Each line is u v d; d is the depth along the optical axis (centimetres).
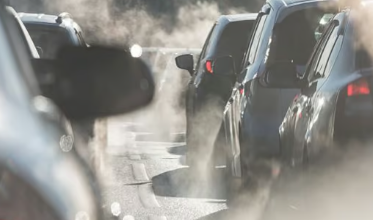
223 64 2270
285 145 1534
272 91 1747
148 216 1891
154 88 677
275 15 1820
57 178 520
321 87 1266
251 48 2006
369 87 1155
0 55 578
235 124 1952
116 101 647
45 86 652
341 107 1149
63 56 632
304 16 1808
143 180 2398
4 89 555
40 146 527
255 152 1753
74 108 626
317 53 1467
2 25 606
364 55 1226
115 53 644
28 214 486
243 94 1839
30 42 1334
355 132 1141
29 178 497
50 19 2339
